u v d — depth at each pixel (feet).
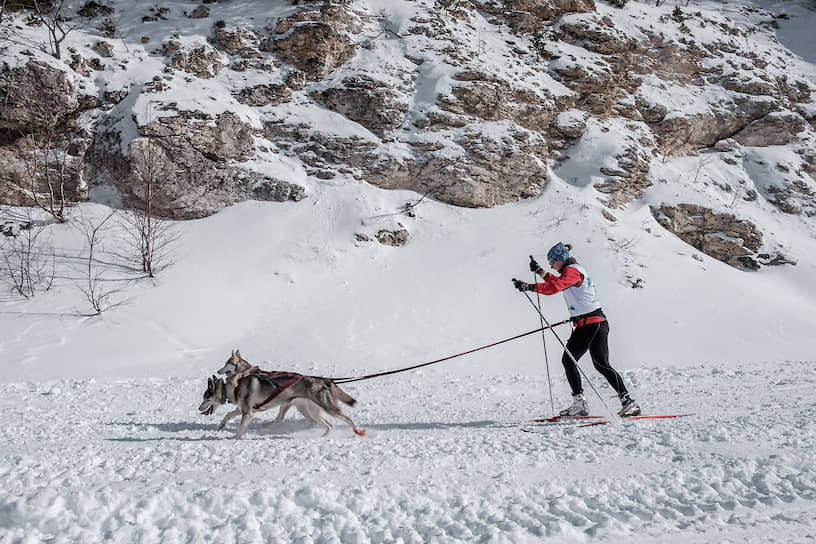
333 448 17.35
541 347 46.83
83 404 27.94
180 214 58.18
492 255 57.62
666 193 67.87
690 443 16.48
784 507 11.71
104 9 66.49
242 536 10.52
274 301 51.03
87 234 54.70
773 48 91.45
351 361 43.11
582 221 61.82
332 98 64.49
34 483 13.14
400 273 55.57
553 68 72.33
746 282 60.13
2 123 56.13
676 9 83.76
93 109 60.13
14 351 41.47
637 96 76.18
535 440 18.07
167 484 13.05
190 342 45.19
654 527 10.87
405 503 12.01
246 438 20.13
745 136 79.05
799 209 72.79
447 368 41.52
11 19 61.62
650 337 49.73
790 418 19.47
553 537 10.46
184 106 58.90
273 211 58.90
